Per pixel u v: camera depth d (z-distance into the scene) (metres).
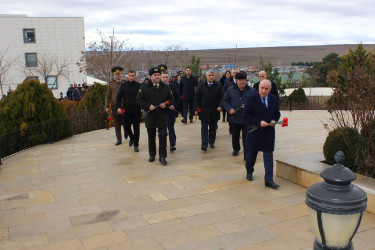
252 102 5.33
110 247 3.67
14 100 8.89
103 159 7.35
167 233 3.97
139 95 6.72
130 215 4.47
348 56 12.52
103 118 11.66
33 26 37.59
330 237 2.29
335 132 5.56
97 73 25.48
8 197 5.16
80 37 38.38
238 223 4.20
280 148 8.15
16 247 3.69
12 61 37.00
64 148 8.46
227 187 5.50
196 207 4.71
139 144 8.84
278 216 4.39
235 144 7.38
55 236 3.92
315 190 2.33
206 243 3.73
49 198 5.11
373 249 3.56
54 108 9.44
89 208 4.72
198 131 10.55
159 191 5.36
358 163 5.18
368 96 5.29
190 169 6.53
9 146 8.23
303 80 24.02
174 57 36.62
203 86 7.61
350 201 2.19
